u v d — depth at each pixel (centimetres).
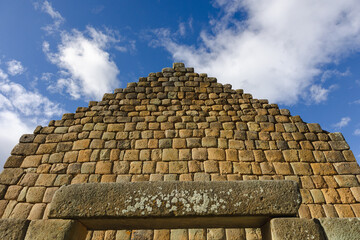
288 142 475
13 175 421
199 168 436
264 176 427
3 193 398
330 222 177
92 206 177
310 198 395
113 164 441
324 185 411
